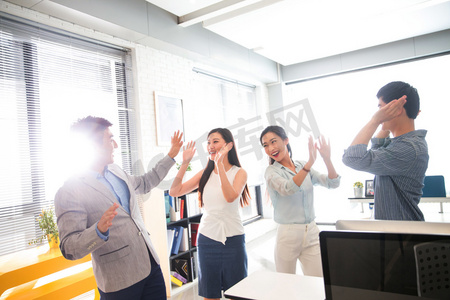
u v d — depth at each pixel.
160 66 4.11
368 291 0.91
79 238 1.35
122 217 1.62
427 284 0.85
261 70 5.93
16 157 2.68
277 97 6.66
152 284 1.70
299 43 5.12
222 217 2.02
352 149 1.42
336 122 6.10
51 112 2.95
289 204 2.05
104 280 1.54
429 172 5.20
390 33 4.99
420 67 5.52
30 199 2.73
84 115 3.20
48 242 2.68
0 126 2.61
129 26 3.39
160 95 4.02
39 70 2.91
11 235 2.60
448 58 5.26
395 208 1.45
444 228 1.09
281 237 2.07
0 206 2.56
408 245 0.87
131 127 3.71
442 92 5.25
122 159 3.54
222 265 1.98
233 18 4.00
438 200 4.64
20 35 2.79
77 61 3.23
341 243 0.95
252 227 5.63
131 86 3.76
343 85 6.16
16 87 2.73
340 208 6.15
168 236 3.47
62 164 2.95
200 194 2.22
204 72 5.24
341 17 4.19
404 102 1.33
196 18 3.90
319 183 2.25
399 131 1.47
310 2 3.69
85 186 1.55
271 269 3.93
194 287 3.47
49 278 2.72
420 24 4.74
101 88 3.42
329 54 5.86
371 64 5.76
